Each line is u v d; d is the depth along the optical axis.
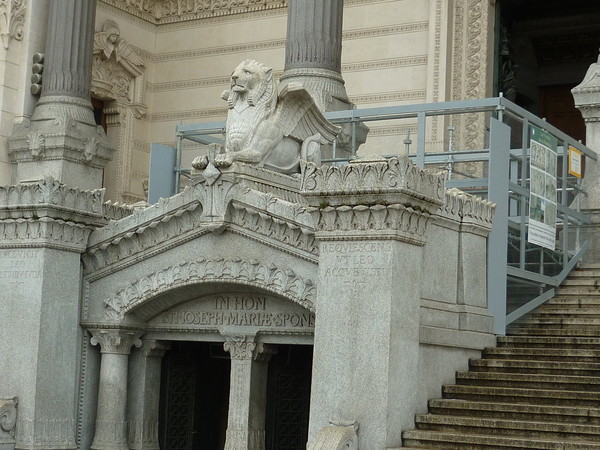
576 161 22.28
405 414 15.26
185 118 36.69
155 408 19.19
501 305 18.20
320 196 15.47
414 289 15.48
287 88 18.83
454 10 32.12
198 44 36.72
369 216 15.17
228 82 36.16
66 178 30.09
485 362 17.14
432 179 15.55
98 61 35.09
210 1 36.53
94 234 18.72
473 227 17.41
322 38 26.02
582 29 38.12
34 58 31.11
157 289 18.19
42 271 17.98
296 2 26.20
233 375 17.98
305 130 19.41
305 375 19.55
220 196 17.44
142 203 21.11
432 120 24.69
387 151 28.88
